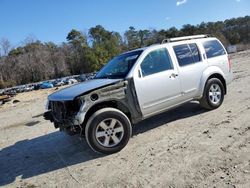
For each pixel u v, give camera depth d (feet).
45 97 73.97
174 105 21.21
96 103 17.35
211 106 23.59
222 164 13.91
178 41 22.49
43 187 15.05
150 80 19.58
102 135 17.43
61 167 17.28
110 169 15.67
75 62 364.99
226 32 447.42
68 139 22.86
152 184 13.23
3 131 31.40
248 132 17.60
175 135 19.21
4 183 16.42
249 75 43.29
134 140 19.52
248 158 14.07
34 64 330.13
